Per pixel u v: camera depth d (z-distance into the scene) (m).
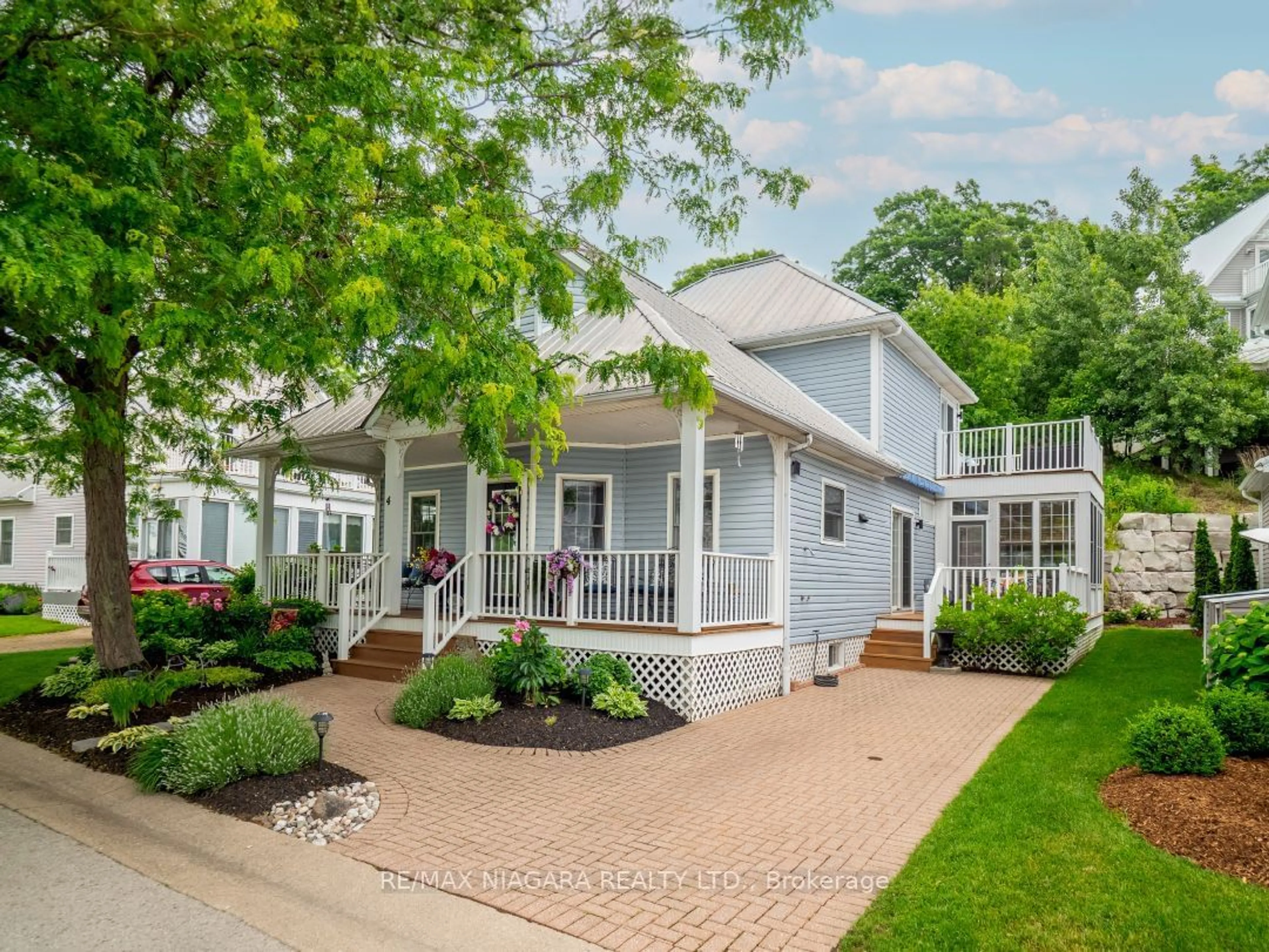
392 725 8.53
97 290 5.49
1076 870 4.58
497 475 6.93
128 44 5.46
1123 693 10.34
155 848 5.25
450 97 6.76
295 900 4.46
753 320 17.08
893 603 16.39
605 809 6.03
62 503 23.94
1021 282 34.78
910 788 6.57
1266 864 4.55
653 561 12.52
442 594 11.50
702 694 9.55
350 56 5.95
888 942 3.86
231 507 22.56
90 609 10.12
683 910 4.31
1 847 5.28
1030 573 14.87
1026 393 28.11
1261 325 15.43
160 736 6.88
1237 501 21.97
